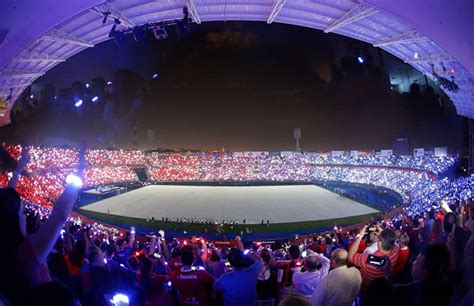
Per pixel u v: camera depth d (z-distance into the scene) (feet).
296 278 21.84
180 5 59.41
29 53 62.03
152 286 18.95
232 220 147.23
